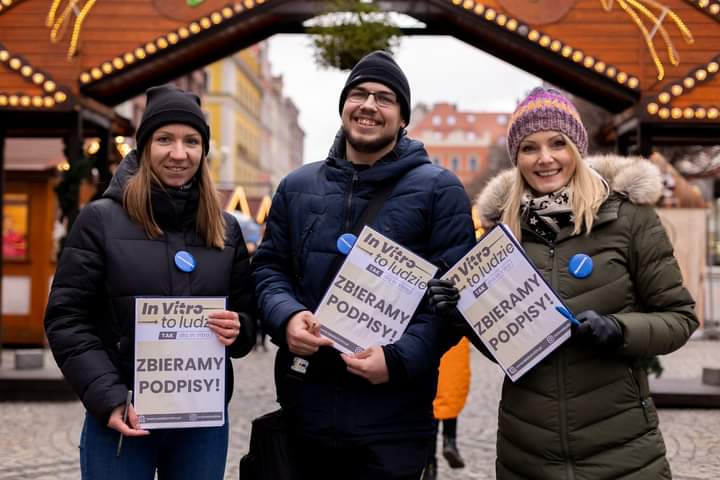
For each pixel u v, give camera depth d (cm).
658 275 328
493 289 329
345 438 340
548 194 341
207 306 330
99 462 327
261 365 1363
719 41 952
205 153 347
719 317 2094
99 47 999
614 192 338
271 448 350
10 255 1502
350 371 332
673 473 643
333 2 851
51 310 328
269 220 376
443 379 623
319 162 377
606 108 1073
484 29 984
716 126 964
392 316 338
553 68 1021
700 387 952
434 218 350
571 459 324
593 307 326
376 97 354
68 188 991
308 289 354
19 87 982
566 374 325
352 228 352
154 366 324
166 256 333
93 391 317
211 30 997
